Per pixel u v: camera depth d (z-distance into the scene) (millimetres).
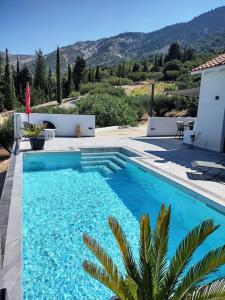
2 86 57656
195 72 14219
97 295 4258
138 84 66438
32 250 5508
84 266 2789
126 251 2830
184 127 19156
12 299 3270
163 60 94625
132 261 2807
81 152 13125
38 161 12367
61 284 4488
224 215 6410
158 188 9320
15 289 3443
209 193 7316
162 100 35406
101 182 10227
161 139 17656
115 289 2598
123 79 69438
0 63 58312
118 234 2861
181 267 2617
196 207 7422
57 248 5602
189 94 19750
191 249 2582
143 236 2766
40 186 9570
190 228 6680
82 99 28312
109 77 76250
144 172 10359
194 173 9359
